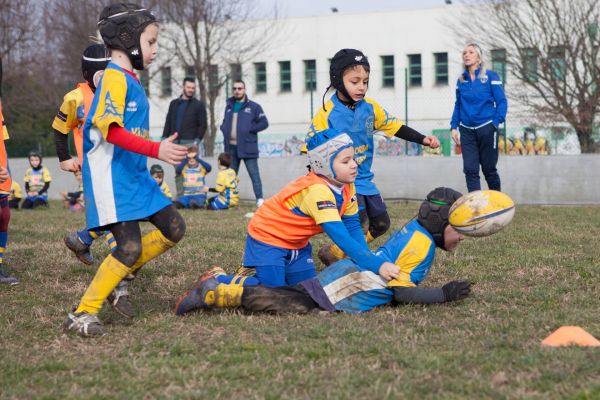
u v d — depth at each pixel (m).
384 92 51.41
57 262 11.23
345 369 5.77
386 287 7.75
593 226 15.35
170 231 7.34
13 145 38.91
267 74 57.94
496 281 9.39
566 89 35.22
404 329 6.93
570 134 33.25
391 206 22.98
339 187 7.93
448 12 61.00
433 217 7.83
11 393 5.45
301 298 7.63
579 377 5.43
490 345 6.32
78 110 8.90
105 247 12.31
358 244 7.59
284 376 5.65
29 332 7.29
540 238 13.13
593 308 7.74
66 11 51.59
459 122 16.38
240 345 6.46
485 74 15.97
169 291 9.29
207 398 5.23
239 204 26.06
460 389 5.26
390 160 27.39
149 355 6.33
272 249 7.91
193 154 23.67
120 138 6.91
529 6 37.81
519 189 25.41
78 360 6.23
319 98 53.62
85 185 7.20
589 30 33.72
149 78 52.69
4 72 52.12
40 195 25.83
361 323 7.14
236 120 22.52
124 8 7.28
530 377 5.45
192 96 23.81
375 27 63.47
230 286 7.66
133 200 7.13
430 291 7.80
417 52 62.28
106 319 7.68
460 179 26.72
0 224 10.01
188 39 49.53
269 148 50.94
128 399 5.26
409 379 5.49
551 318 7.23
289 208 7.86
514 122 34.88
